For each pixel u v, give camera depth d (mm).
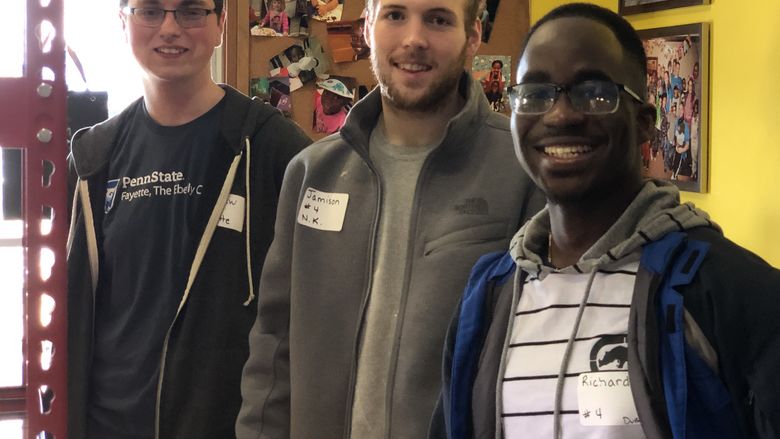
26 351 1194
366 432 1409
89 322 1802
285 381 1591
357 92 3188
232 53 3127
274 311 1604
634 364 998
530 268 1146
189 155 1797
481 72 3189
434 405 1363
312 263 1507
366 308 1445
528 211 1414
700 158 2434
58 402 1200
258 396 1583
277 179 1803
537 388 1074
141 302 1768
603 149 1073
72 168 1889
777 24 2145
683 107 2512
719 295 981
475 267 1272
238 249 1766
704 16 2434
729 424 977
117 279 1796
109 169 1860
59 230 1188
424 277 1398
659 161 2656
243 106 1830
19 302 1467
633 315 1020
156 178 1792
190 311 1728
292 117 3172
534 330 1110
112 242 1800
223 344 1741
